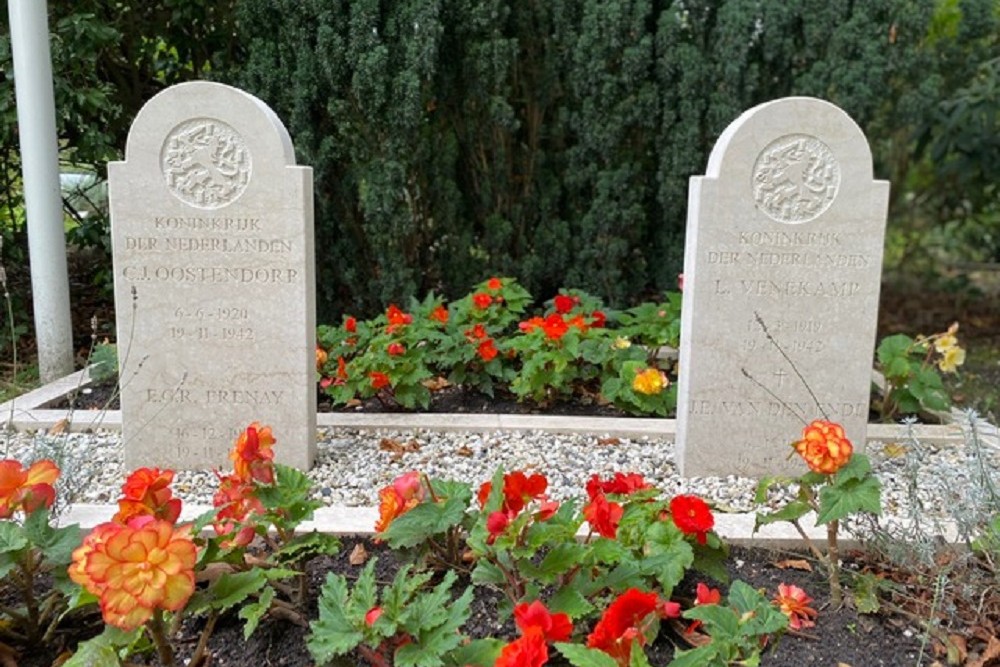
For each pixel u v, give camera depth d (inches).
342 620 87.0
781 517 108.7
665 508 110.3
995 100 274.1
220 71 248.8
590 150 251.4
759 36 243.9
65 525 122.7
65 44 224.8
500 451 170.1
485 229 257.4
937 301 334.0
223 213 149.9
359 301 251.1
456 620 86.3
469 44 236.1
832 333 157.3
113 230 149.6
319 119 239.0
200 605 91.9
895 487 153.2
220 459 158.7
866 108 245.0
